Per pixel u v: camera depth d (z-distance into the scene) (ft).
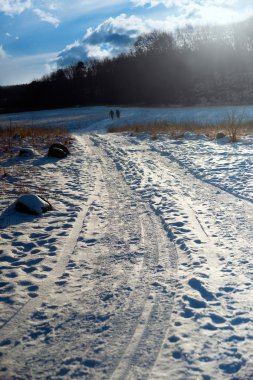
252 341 10.51
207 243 17.39
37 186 31.76
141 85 279.69
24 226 21.89
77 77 338.13
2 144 57.11
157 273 14.94
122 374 9.64
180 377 9.40
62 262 16.79
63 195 28.76
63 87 334.24
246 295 12.75
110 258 16.81
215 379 9.26
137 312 12.33
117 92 296.71
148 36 302.45
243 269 14.55
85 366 10.04
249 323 11.28
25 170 38.81
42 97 337.72
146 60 284.00
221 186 27.43
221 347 10.37
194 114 128.57
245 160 36.01
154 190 28.30
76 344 10.98
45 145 57.57
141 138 64.44
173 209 23.06
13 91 361.71
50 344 11.07
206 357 10.03
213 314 11.85
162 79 267.80
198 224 20.04
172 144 52.70
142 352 10.41
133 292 13.62
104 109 216.54
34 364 10.25
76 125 130.93
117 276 14.99
